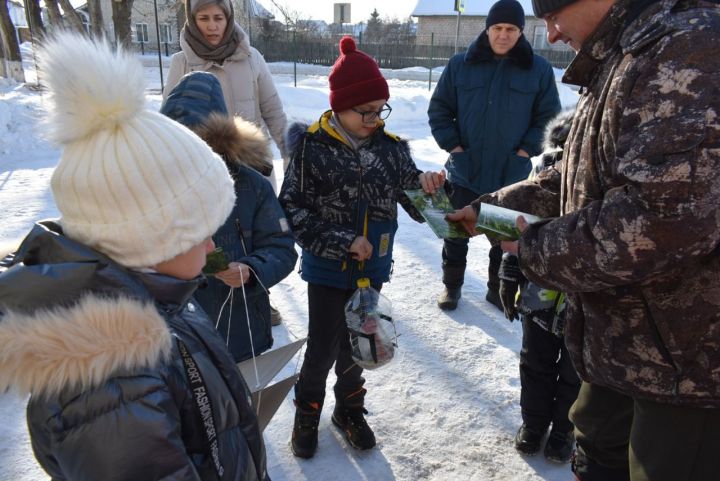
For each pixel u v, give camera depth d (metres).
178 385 1.04
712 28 1.22
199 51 3.38
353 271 2.33
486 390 3.04
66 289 0.93
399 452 2.56
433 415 2.82
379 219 2.36
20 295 0.90
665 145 1.21
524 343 2.52
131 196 1.00
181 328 1.15
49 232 0.99
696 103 1.19
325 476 2.41
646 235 1.24
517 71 3.66
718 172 1.19
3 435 2.54
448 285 3.92
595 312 1.52
